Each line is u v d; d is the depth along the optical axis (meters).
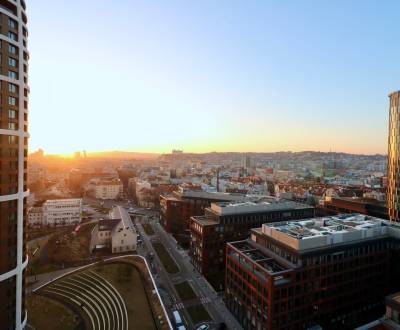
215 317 98.94
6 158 71.31
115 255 151.25
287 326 82.12
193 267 139.75
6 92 71.06
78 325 88.81
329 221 114.25
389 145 160.25
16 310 75.31
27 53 79.12
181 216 193.12
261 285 83.75
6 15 70.81
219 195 194.25
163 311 89.06
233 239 137.38
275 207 149.75
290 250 87.94
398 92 152.50
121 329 80.56
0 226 70.19
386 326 61.62
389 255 101.50
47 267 133.50
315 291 87.06
